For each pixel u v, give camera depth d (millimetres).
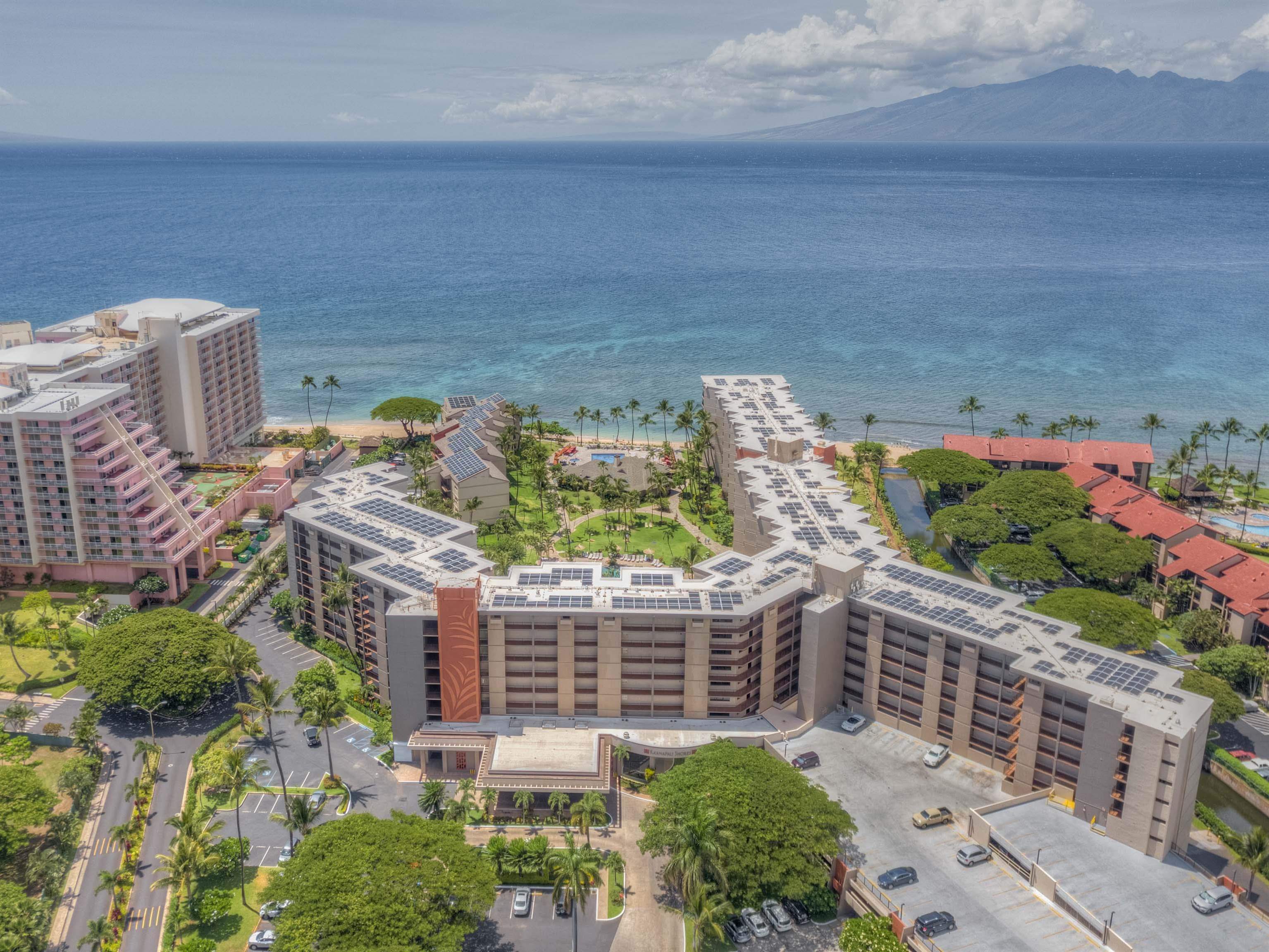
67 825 139500
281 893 116125
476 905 115438
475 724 157125
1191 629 191125
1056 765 139500
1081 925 119375
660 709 160750
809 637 156500
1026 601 166750
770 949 121562
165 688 160750
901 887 125250
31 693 174375
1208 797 155125
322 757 158250
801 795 132375
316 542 187625
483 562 173500
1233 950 114250
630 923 126062
